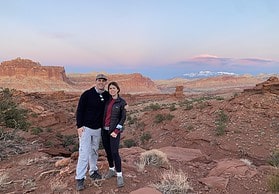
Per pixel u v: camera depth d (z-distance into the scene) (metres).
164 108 32.38
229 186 6.11
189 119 25.14
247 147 17.25
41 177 6.72
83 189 5.76
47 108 46.84
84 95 5.80
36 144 14.02
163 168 6.95
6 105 16.19
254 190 6.03
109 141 5.89
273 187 5.95
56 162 7.63
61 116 39.72
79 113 5.79
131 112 44.75
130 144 24.97
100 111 5.84
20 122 17.28
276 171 6.71
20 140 13.95
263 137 18.22
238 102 24.61
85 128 5.81
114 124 5.73
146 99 85.75
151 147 23.03
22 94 48.94
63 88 172.38
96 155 6.06
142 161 7.14
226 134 19.56
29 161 8.39
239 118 22.02
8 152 10.97
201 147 19.33
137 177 6.25
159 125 27.38
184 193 5.66
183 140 21.64
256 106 23.05
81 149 5.78
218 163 7.55
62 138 28.50
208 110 25.61
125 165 6.68
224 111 24.11
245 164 7.45
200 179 6.38
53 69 180.75
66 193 5.65
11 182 6.61
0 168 8.24
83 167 5.76
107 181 6.00
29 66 175.50
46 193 5.80
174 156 8.23
